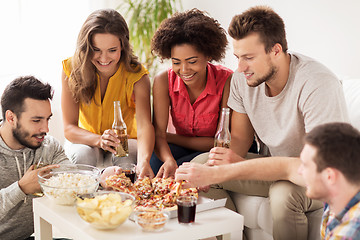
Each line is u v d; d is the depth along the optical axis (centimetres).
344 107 201
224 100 264
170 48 245
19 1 377
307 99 203
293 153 221
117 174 213
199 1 401
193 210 170
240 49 204
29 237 230
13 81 210
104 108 281
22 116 207
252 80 209
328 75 203
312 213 209
